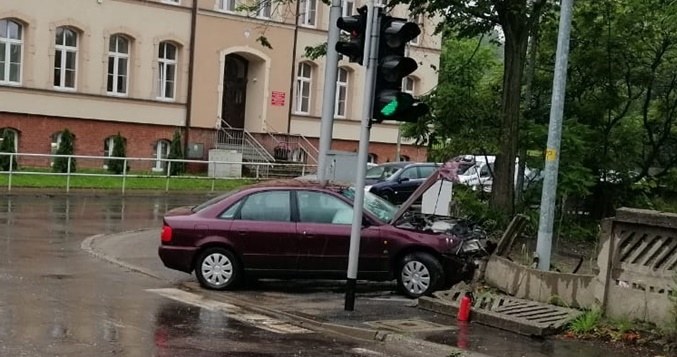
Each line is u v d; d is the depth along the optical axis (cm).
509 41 1761
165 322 974
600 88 2114
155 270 1387
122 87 3666
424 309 1100
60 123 3453
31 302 1034
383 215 1283
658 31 2027
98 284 1210
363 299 1193
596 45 2056
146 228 1986
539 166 1889
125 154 3534
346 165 1261
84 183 2834
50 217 2061
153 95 3712
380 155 4594
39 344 823
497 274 1201
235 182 3331
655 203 2048
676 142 2173
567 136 1861
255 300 1154
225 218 1231
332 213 1244
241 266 1227
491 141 1734
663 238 916
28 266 1323
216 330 948
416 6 1866
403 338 926
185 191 3019
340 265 1223
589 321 951
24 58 3353
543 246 1241
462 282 1219
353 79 4462
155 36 3700
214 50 3884
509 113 1766
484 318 1006
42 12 3378
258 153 3997
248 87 4134
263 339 917
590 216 2088
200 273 1225
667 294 906
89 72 3525
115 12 3578
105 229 1908
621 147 2103
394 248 1223
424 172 2808
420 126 1805
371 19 1058
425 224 1298
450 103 1791
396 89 1062
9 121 3312
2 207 2209
